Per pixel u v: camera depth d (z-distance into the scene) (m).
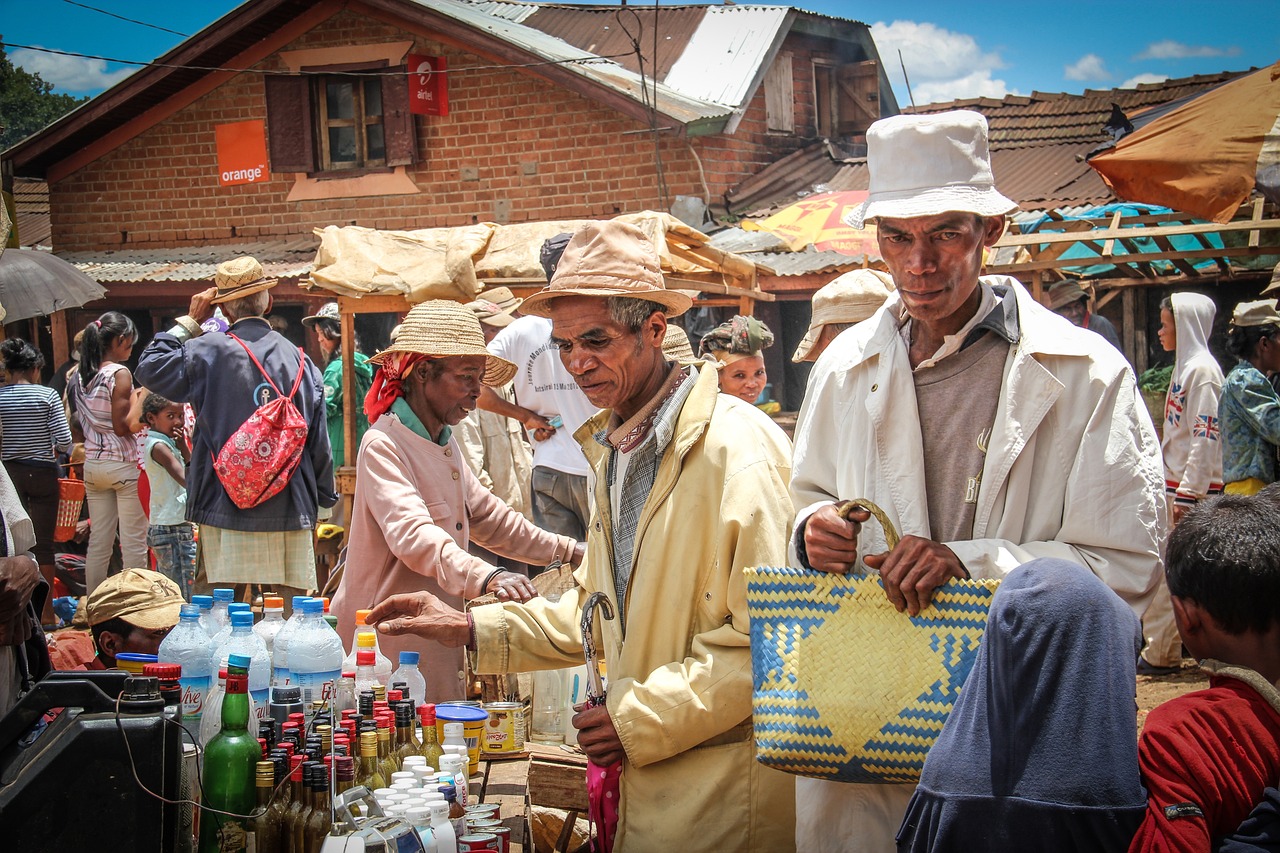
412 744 2.87
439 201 14.95
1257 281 12.70
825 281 11.94
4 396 7.77
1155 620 6.61
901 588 2.24
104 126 15.84
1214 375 7.07
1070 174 13.60
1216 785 1.85
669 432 2.71
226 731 2.62
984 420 2.47
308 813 2.49
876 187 2.45
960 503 2.49
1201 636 2.08
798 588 2.37
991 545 2.36
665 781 2.66
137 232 15.98
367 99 15.25
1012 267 10.38
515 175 14.65
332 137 15.43
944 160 2.38
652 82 14.56
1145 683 6.39
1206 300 7.35
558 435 6.29
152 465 7.46
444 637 3.05
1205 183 7.62
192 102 15.69
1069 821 1.87
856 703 2.25
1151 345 13.11
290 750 2.58
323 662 2.99
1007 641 1.98
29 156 15.72
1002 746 1.94
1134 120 11.45
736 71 14.66
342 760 2.53
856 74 16.80
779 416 9.71
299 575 5.84
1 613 2.68
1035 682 1.94
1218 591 2.01
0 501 2.98
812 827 2.52
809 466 2.70
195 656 2.93
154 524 7.46
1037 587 2.01
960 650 2.22
